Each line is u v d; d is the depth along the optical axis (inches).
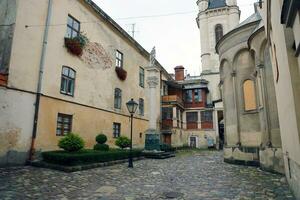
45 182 318.3
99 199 247.3
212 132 1347.2
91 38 687.7
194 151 1114.1
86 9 675.4
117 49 831.1
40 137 482.9
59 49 557.9
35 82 483.5
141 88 995.3
